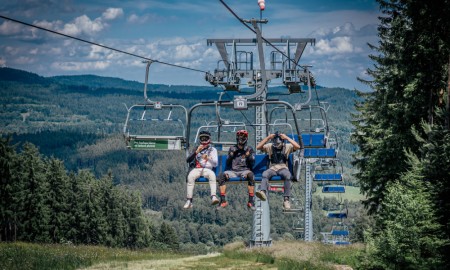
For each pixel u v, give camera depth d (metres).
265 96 34.56
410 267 16.98
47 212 95.00
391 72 30.67
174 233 162.62
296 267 23.08
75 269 22.45
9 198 89.25
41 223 93.50
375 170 32.69
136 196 153.38
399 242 18.00
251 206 14.95
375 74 40.44
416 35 26.22
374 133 32.75
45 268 22.20
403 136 30.06
